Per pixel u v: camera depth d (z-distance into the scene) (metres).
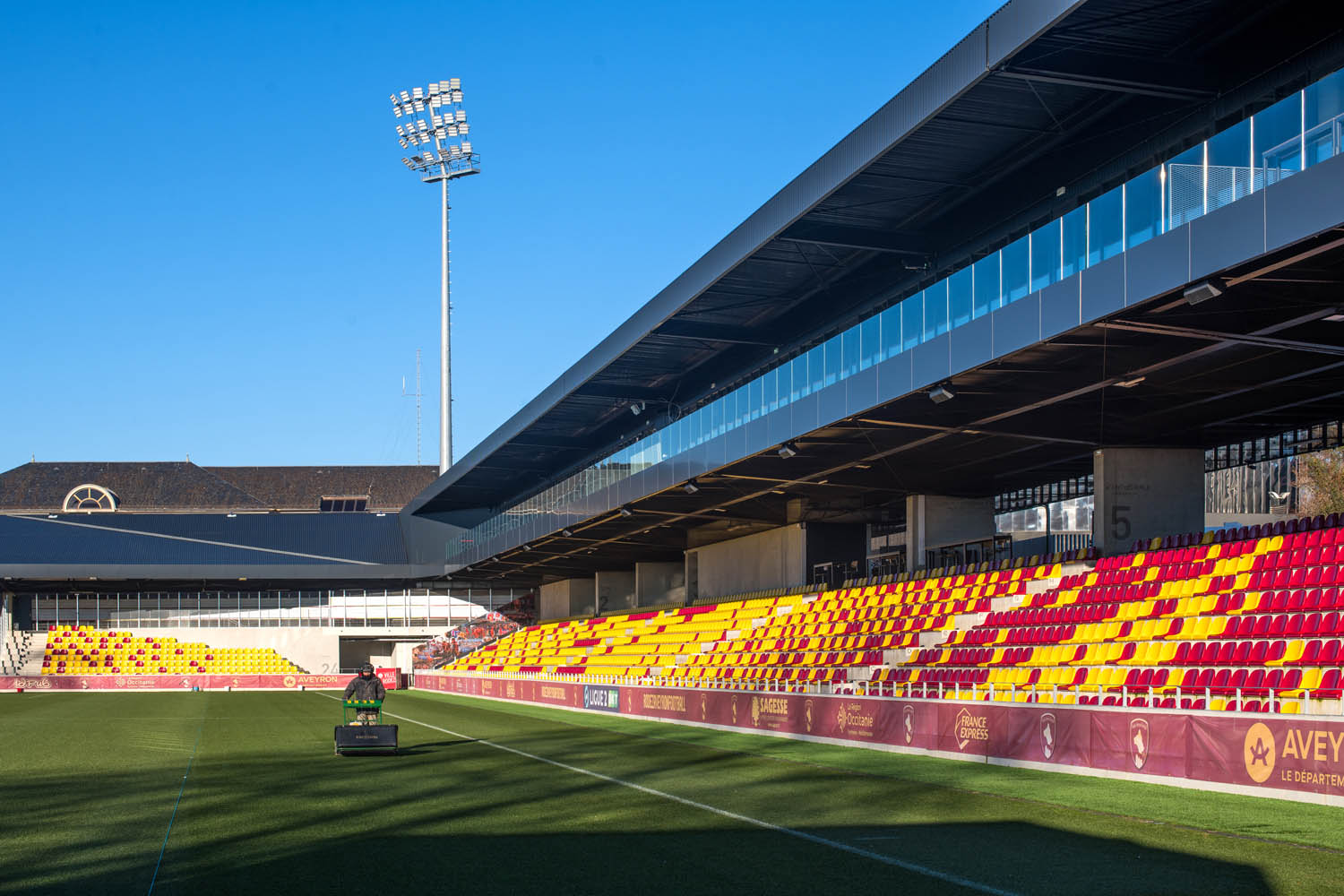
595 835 13.70
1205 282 17.95
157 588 80.88
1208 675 21.20
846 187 27.39
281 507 120.12
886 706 24.38
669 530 51.56
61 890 10.78
